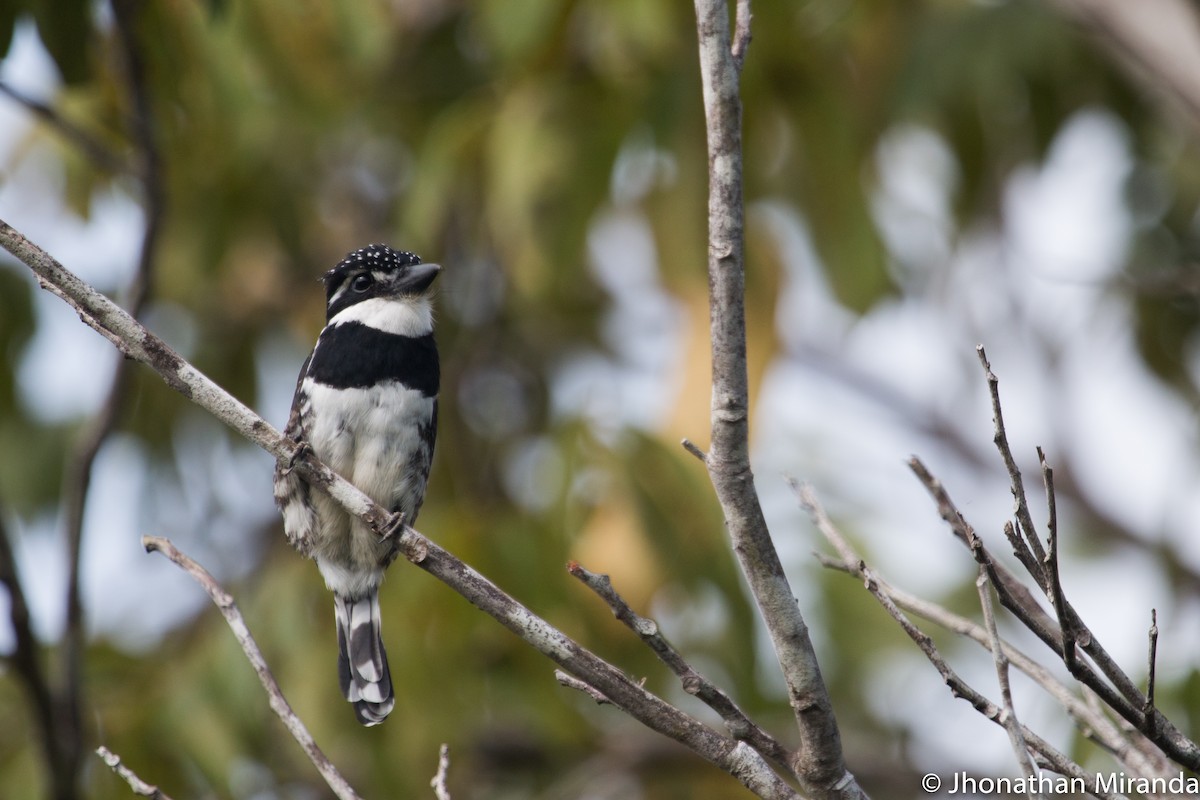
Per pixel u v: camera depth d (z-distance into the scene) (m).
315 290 13.79
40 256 6.04
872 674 12.72
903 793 12.55
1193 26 10.33
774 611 5.41
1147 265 12.87
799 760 5.48
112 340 6.17
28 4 9.39
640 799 12.54
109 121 10.86
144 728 10.12
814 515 6.03
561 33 10.65
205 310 13.57
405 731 9.92
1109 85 11.95
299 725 5.97
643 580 9.97
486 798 12.70
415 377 8.56
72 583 9.43
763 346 10.52
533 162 10.52
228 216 12.50
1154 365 12.90
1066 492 15.24
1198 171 12.73
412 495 8.56
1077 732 8.83
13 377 12.59
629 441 10.14
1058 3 10.79
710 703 5.45
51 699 9.16
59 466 12.69
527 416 13.60
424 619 10.16
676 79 10.51
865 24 11.56
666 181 10.64
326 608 10.52
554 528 10.14
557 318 13.51
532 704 10.49
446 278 12.64
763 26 10.57
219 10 9.34
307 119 11.16
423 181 11.12
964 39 11.45
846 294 10.75
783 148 10.79
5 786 10.03
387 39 11.59
